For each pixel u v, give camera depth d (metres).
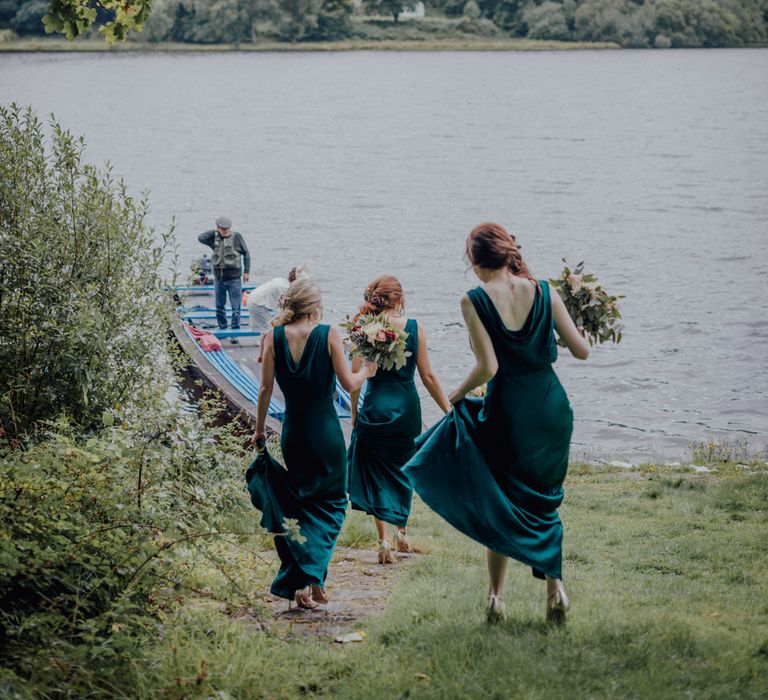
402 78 119.81
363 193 45.09
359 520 8.62
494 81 117.12
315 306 5.87
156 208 39.91
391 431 7.03
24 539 5.06
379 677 4.62
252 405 12.88
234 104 89.62
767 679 4.61
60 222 8.16
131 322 8.28
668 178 50.56
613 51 166.75
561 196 44.88
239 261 17.52
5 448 6.32
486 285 5.03
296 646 5.06
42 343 7.64
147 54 150.38
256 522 7.43
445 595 5.95
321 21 163.12
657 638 5.01
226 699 4.41
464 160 57.69
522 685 4.45
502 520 5.05
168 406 6.69
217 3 155.00
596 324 5.50
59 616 4.80
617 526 8.73
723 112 86.81
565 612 5.30
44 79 109.06
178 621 5.24
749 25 174.25
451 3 174.62
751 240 34.00
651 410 17.11
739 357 20.33
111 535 5.22
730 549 7.60
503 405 5.05
